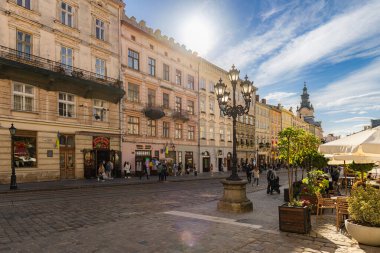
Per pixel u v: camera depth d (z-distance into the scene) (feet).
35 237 22.61
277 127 233.35
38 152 68.69
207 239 22.44
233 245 21.08
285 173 140.67
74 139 77.87
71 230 24.77
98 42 87.56
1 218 29.32
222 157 152.97
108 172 82.17
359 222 22.09
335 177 61.36
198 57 135.44
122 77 95.20
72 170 77.20
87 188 61.11
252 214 32.40
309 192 34.88
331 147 27.40
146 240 21.99
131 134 97.19
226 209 34.01
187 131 126.93
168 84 116.88
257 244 21.43
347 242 22.08
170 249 20.04
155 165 102.99
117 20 95.04
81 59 81.92
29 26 68.90
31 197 45.09
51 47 73.72
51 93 72.49
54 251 19.42
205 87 142.51
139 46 103.24
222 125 154.92
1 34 63.57
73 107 78.64
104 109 87.92
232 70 37.78
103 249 19.88
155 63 110.83
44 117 70.49
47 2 73.51
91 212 32.83
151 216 30.81
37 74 67.46
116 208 35.65
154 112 102.89
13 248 19.98
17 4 67.10
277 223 27.96
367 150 24.20
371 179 52.44
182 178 94.02
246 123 183.01
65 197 45.32
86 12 84.38
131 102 98.02
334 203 30.83
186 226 26.45
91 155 82.28
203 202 42.09
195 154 131.64
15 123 64.39
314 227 26.73
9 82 63.62
